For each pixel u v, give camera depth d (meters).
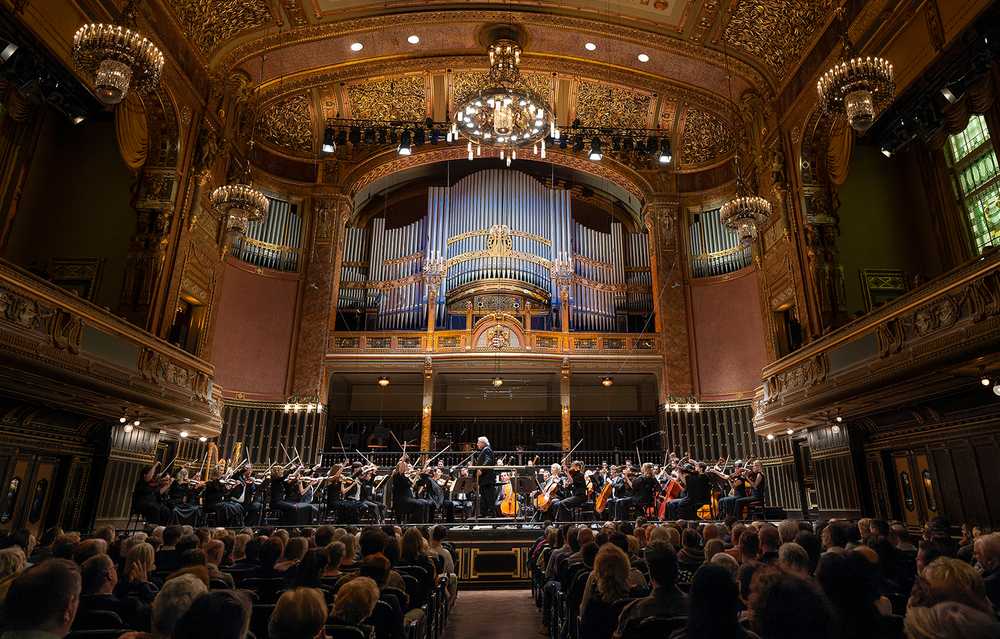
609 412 22.61
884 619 2.17
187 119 14.09
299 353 18.39
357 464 14.36
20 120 12.91
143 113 13.24
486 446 12.73
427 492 11.90
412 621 4.48
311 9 15.73
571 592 4.65
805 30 14.27
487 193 20.97
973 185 13.52
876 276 14.63
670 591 3.13
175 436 14.73
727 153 19.47
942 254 14.15
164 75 12.89
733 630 2.23
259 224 18.77
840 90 8.82
